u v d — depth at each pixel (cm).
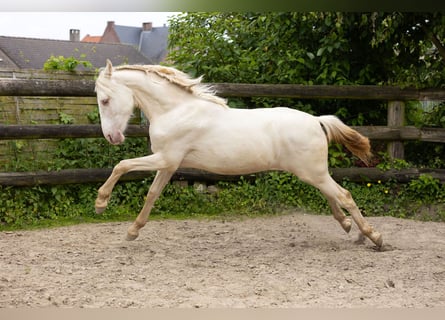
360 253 553
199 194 787
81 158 766
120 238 627
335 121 569
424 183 797
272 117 552
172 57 909
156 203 768
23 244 595
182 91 549
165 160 542
